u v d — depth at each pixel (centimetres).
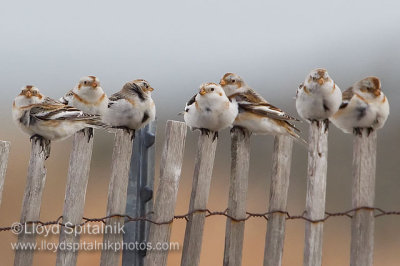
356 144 1070
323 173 1020
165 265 995
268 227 1033
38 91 1141
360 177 1052
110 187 978
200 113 1112
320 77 1117
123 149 982
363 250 1038
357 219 1040
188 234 1002
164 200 991
